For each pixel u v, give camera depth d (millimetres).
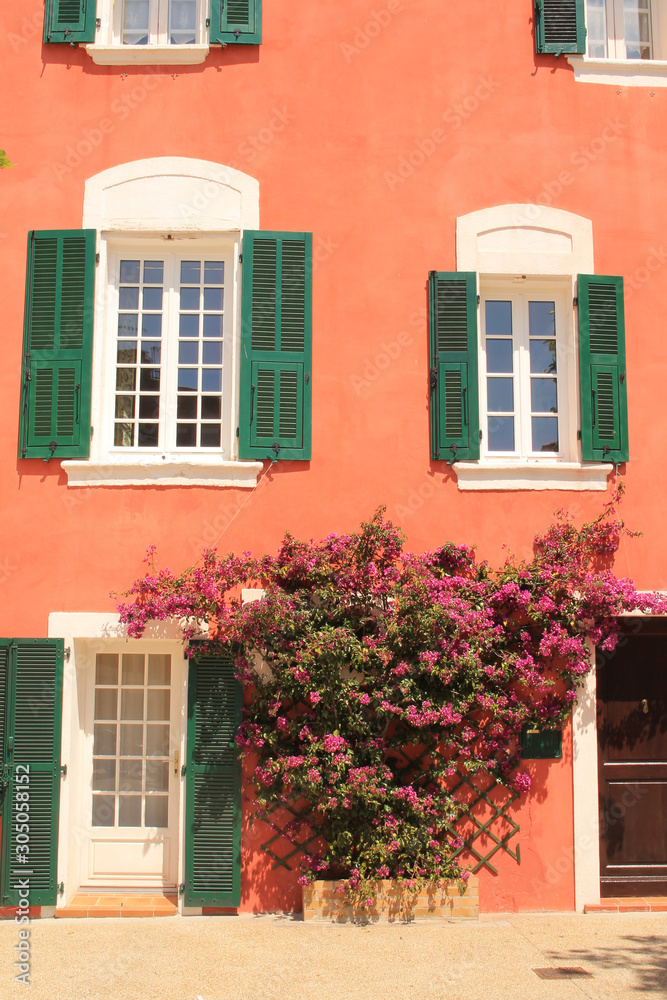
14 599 6117
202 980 4742
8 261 6445
